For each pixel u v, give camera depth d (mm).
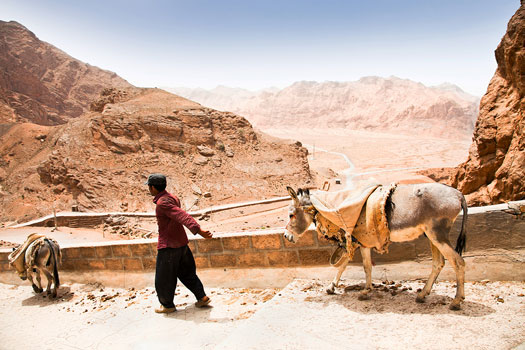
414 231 4531
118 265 8180
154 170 55812
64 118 162375
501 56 13867
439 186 4473
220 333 5086
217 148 66000
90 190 49250
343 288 5766
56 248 8148
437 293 5129
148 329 5578
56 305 7496
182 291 7289
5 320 6855
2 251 9695
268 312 5039
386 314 4609
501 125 13148
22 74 148875
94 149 55594
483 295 4895
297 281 6348
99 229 38656
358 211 4809
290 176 68188
